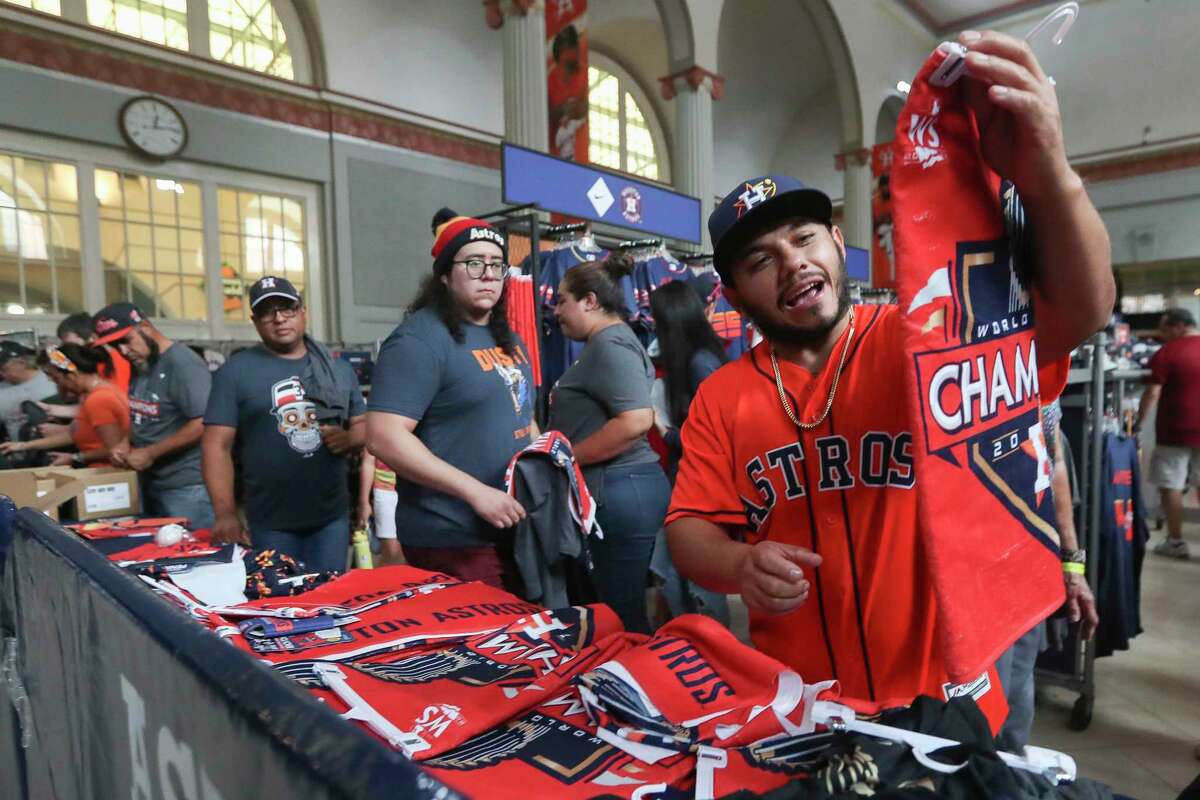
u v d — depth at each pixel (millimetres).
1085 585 1650
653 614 3004
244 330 7023
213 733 453
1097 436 2391
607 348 1922
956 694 874
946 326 643
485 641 1037
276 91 6984
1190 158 11227
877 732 636
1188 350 4098
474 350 1604
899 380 834
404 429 1508
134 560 1446
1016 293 720
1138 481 2709
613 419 1901
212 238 6754
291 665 913
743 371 967
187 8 6508
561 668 888
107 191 6125
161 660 537
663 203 3650
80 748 817
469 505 1563
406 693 806
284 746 363
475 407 1589
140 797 634
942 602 629
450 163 8484
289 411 2018
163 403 2441
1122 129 11734
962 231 658
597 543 2010
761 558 774
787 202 809
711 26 8203
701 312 2434
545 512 1588
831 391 870
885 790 542
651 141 11961
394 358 1525
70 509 2184
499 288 1627
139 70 6133
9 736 1166
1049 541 762
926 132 632
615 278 2160
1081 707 2334
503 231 3229
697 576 917
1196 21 10852
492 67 8859
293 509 2061
